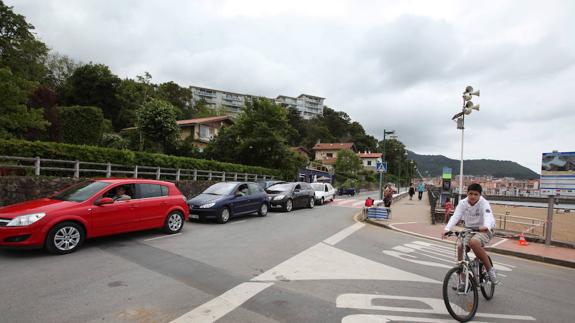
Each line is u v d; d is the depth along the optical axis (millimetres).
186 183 18391
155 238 8484
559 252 9109
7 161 11852
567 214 28453
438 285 5523
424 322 3990
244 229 10539
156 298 4426
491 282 4988
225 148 30062
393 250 8492
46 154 12984
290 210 17188
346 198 32062
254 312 4086
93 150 14477
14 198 10922
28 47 20250
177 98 64500
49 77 51594
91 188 7680
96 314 3867
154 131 26875
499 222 15383
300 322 3840
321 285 5234
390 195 18531
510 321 4238
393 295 4914
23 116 16328
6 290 4539
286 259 6848
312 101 134000
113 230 7582
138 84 47438
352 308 4328
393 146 96375
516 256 9062
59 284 4840
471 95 13914
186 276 5430
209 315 3951
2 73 15266
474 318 4289
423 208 22547
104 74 45281
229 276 5527
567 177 9656
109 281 5047
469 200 4773
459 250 4684
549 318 4402
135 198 8273
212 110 65188
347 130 105812
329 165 68625
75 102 44562
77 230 6848
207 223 11594
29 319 3680
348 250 8109
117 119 44594
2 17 19188
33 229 6191
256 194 13812
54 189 12016
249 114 30328
